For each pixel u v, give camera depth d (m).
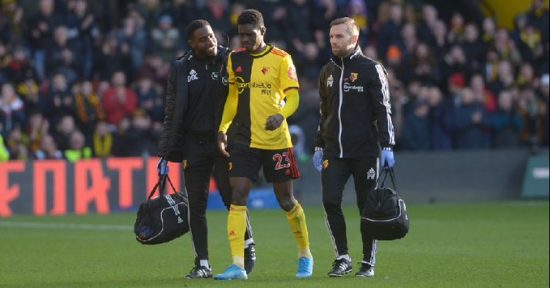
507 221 59.97
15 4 81.56
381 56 85.19
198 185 34.88
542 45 87.19
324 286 31.77
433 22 87.25
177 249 45.75
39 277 36.06
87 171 71.50
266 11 84.50
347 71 34.34
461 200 76.81
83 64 80.12
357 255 43.44
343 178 34.69
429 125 79.50
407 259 41.25
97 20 85.00
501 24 95.94
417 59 84.00
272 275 35.81
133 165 72.62
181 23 82.81
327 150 34.78
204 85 34.53
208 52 34.47
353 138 34.34
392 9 86.12
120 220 64.12
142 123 75.75
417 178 76.38
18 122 73.56
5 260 41.84
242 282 32.78
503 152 77.38
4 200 69.62
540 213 65.38
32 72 76.69
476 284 33.06
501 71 83.06
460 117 79.19
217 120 34.59
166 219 34.06
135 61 80.94
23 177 70.12
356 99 34.31
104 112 76.19
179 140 34.78
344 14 86.62
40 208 70.44
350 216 64.75
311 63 81.19
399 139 78.75
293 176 34.06
